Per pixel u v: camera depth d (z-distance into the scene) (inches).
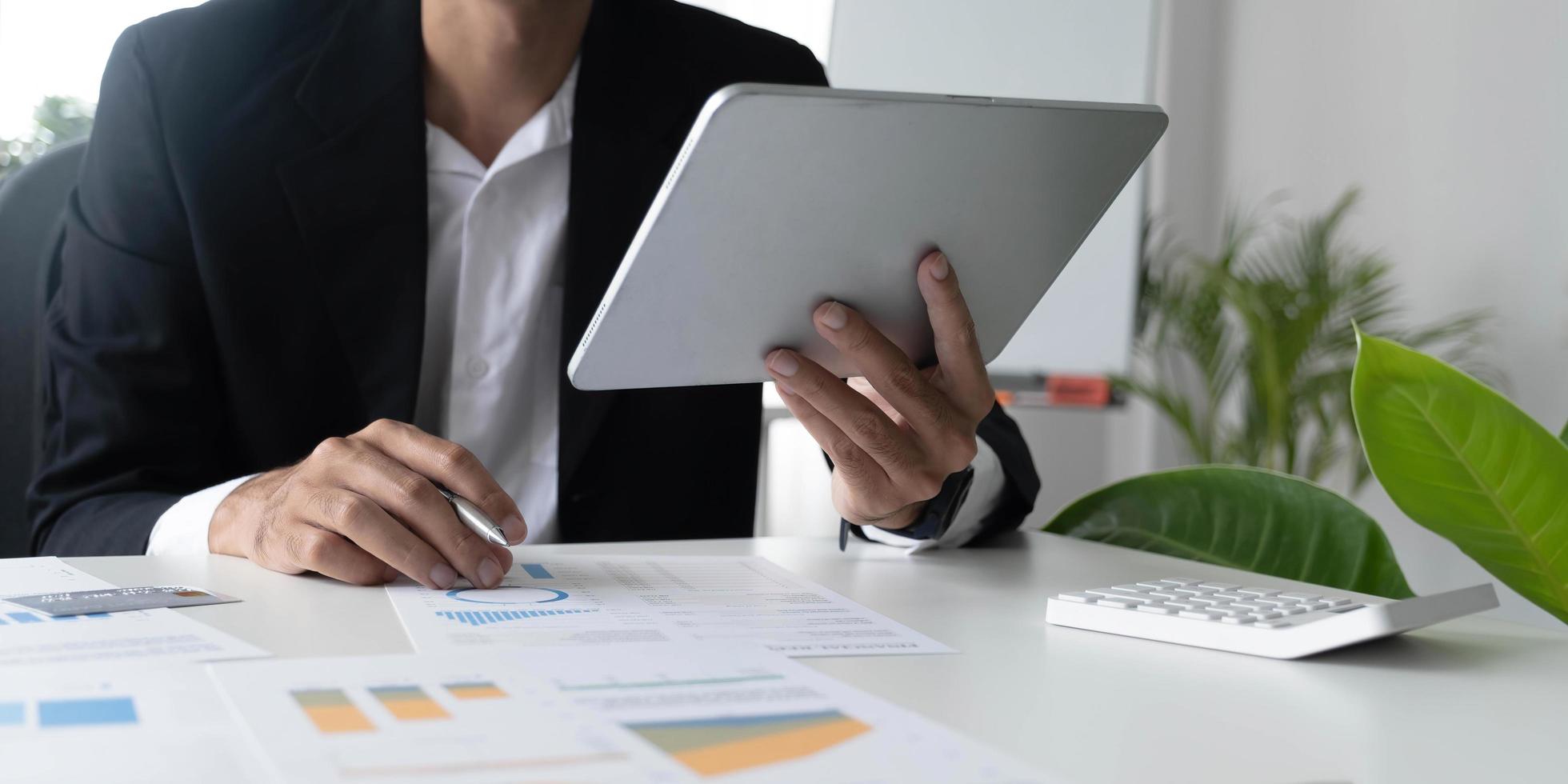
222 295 40.4
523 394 44.1
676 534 45.8
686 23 48.8
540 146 42.8
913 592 26.8
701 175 22.0
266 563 26.6
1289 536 34.9
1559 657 21.4
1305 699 18.0
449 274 43.4
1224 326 121.0
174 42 42.7
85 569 26.0
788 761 13.1
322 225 40.9
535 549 31.8
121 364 39.4
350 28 42.6
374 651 18.7
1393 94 115.1
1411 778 14.4
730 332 26.4
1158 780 14.0
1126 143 25.7
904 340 28.7
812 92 21.4
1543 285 100.6
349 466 26.3
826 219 24.1
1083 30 119.1
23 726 13.9
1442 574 106.5
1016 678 18.8
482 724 13.9
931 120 22.8
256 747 12.8
